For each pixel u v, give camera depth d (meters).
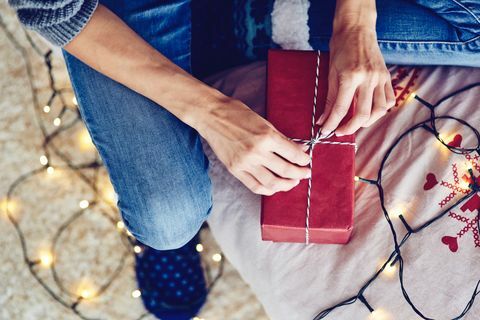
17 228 1.29
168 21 1.00
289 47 1.14
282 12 1.11
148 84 0.90
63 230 1.29
